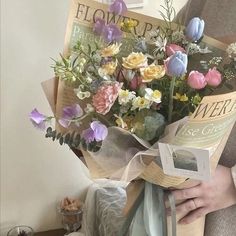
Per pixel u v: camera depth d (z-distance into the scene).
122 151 0.76
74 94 0.78
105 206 1.21
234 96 0.69
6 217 1.29
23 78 1.20
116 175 0.78
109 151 0.76
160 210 0.85
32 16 1.16
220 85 0.73
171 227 0.86
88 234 1.26
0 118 1.21
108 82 0.71
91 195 1.28
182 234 0.89
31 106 1.22
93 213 1.28
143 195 0.87
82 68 0.74
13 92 1.20
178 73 0.68
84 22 0.80
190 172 0.75
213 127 0.72
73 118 0.75
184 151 0.72
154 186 0.85
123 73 0.73
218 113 0.70
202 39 0.78
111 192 1.26
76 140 0.75
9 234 1.26
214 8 0.86
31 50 1.18
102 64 0.74
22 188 1.28
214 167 0.82
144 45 0.76
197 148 0.72
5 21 1.15
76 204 1.28
